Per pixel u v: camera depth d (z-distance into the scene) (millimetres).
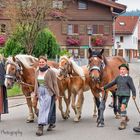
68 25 63875
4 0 33906
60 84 14180
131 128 12781
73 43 63531
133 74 41781
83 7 64125
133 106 17859
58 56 35562
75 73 13781
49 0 31188
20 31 31078
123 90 12711
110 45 64188
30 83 13812
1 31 37844
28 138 11328
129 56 90125
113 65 14125
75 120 13922
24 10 30734
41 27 31391
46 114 11812
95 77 12711
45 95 11961
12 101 19844
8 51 32062
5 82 13586
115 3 62312
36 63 14031
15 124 13531
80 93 13914
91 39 63781
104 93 13219
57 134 11867
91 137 11453
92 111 16422
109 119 14453
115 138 11320
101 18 64062
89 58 13086
